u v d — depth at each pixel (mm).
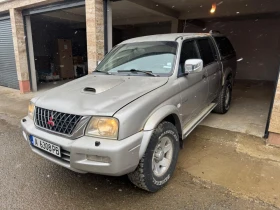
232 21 11742
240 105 6160
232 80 5648
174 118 2873
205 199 2441
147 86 2656
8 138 4246
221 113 5297
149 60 3289
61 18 10758
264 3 7961
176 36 3572
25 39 8594
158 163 2598
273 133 3602
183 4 8367
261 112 5488
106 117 2109
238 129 4387
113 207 2357
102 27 6043
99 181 2832
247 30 11352
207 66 3977
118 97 2365
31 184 2783
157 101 2479
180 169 3039
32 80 9031
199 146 3705
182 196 2502
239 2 8055
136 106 2225
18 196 2555
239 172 2939
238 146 3670
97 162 2074
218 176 2861
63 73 12227
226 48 5473
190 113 3365
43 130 2473
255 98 7066
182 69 3162
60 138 2270
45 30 12594
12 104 6984
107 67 3586
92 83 2918
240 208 2297
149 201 2434
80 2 6348
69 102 2393
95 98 2391
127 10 9055
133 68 3287
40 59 12570
